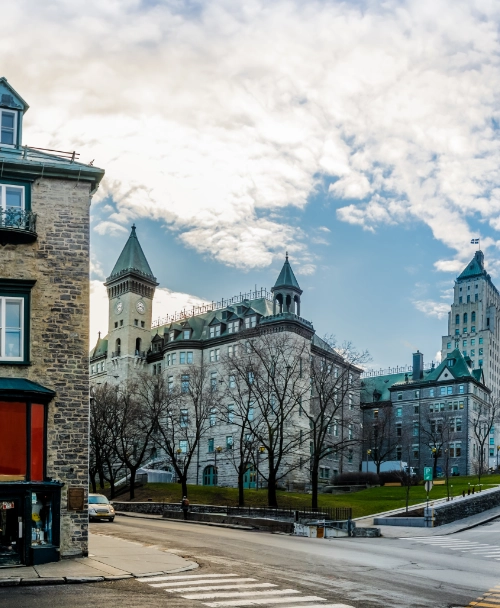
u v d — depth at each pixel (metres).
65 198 26.72
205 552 27.89
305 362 94.19
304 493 82.25
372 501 65.62
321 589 19.22
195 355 106.19
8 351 25.16
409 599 18.08
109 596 17.59
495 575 24.39
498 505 59.84
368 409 130.50
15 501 23.45
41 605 16.23
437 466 122.00
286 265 102.06
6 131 27.59
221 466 97.88
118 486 83.75
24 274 25.78
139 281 118.56
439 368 127.81
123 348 115.75
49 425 24.88
